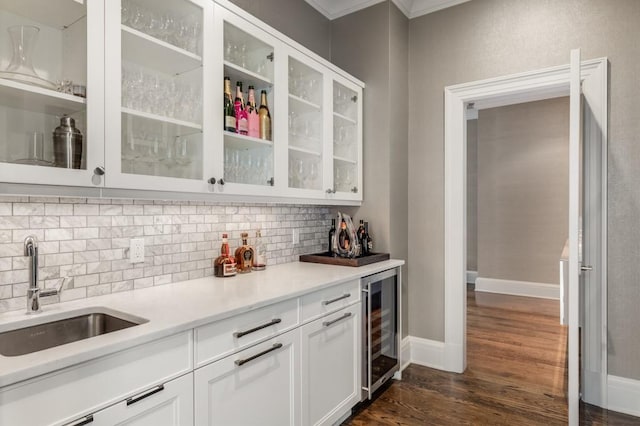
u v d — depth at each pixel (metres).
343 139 2.76
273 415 1.65
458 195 2.86
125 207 1.73
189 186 1.65
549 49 2.56
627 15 2.33
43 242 1.47
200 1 1.70
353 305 2.21
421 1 3.01
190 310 1.41
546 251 5.18
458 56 2.89
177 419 1.26
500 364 2.98
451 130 2.89
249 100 2.02
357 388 2.24
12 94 1.21
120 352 1.10
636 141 2.30
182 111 1.70
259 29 2.00
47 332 1.35
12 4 1.28
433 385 2.63
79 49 1.34
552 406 2.34
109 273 1.67
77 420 1.01
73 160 1.30
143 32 1.55
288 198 2.22
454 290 2.87
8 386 0.89
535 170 5.25
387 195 2.82
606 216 2.37
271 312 1.64
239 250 2.22
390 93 2.84
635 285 2.31
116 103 1.41
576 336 1.83
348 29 3.04
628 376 2.33
